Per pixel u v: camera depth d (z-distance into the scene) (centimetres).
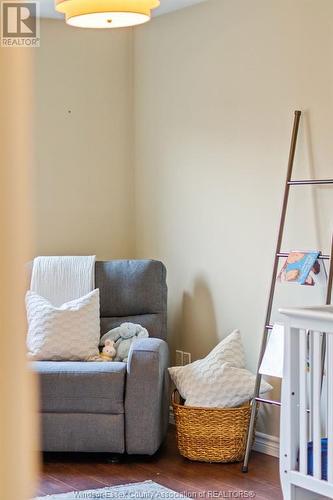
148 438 404
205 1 462
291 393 308
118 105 528
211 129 464
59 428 407
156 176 512
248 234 439
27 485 46
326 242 387
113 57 525
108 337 450
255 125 432
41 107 500
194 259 481
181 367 429
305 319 299
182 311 491
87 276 466
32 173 48
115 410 404
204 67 467
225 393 407
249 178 437
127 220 533
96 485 372
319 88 390
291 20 405
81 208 518
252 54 431
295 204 404
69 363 415
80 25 303
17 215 46
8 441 46
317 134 391
